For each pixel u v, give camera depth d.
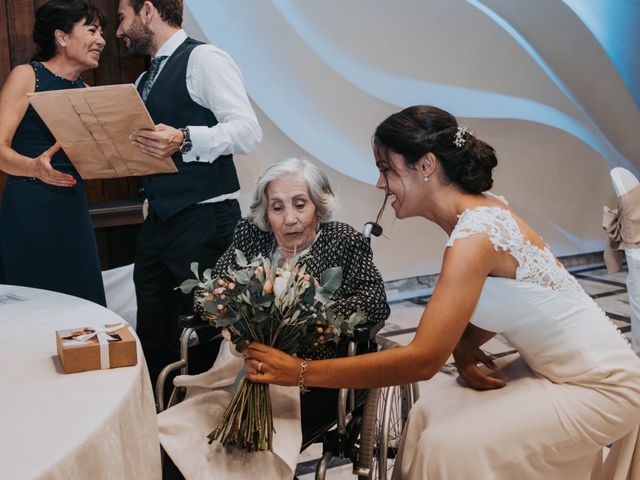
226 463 1.83
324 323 1.78
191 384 2.10
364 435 1.94
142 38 2.92
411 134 1.87
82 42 2.95
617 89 6.14
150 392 1.72
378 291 2.17
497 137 5.62
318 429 2.11
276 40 4.59
